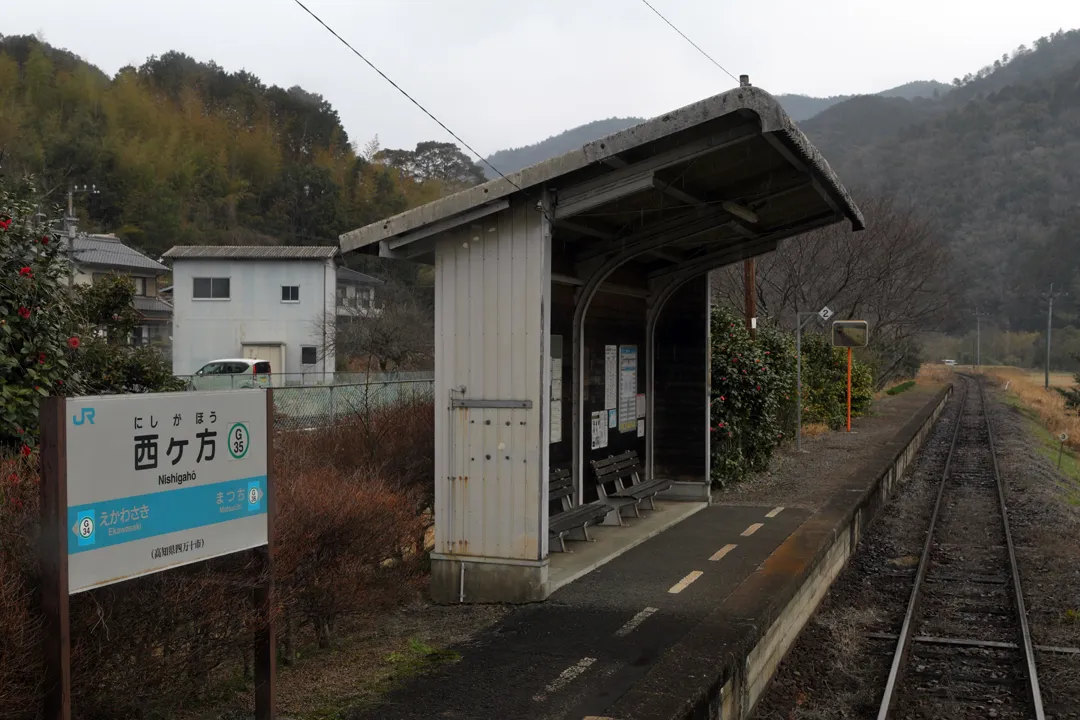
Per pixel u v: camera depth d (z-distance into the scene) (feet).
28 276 21.16
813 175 24.90
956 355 332.39
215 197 186.09
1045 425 112.88
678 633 20.39
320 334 128.67
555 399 29.81
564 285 30.17
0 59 184.75
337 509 18.26
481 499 22.97
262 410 14.15
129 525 11.84
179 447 12.62
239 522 13.70
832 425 76.43
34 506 13.20
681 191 25.49
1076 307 277.64
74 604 12.19
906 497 53.01
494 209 22.22
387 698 16.63
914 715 20.77
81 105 183.32
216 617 14.14
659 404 38.83
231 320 131.44
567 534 30.81
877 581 33.22
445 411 23.16
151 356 45.68
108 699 12.92
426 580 23.76
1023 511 46.62
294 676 17.74
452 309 23.07
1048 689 22.20
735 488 43.68
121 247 136.77
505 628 20.85
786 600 23.85
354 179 214.07
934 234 117.29
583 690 16.99
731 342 44.42
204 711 15.75
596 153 20.94
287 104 249.96
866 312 100.07
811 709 20.75
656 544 30.12
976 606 29.66
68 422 11.01
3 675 10.97
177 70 249.55
